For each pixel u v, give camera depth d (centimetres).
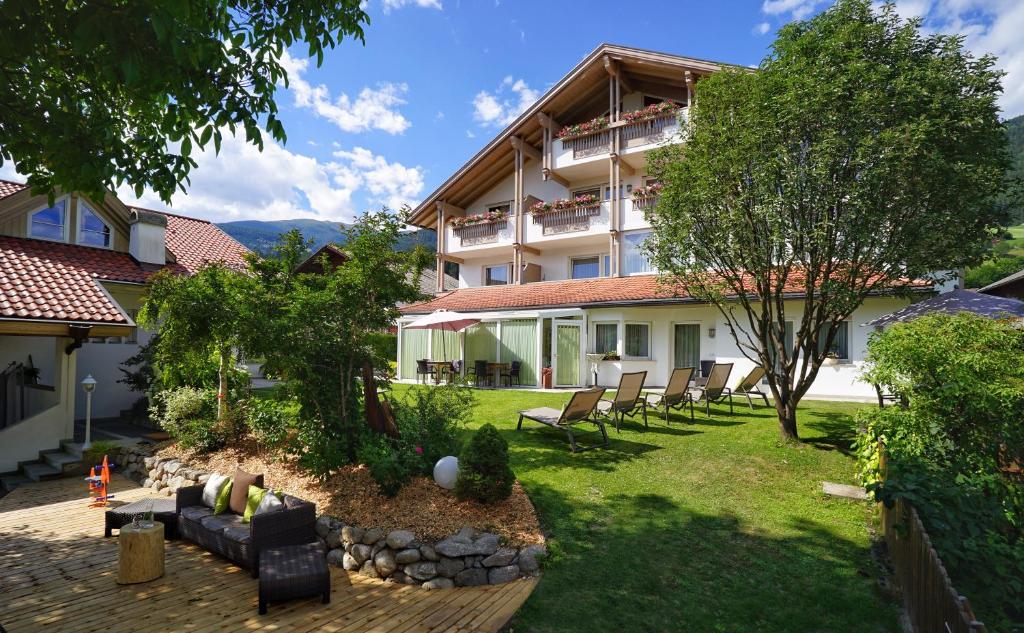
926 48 728
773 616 410
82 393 1330
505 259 2448
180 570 538
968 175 653
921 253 717
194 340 722
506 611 431
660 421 1071
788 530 564
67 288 1110
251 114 470
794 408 852
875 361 651
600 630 398
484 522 557
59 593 486
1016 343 545
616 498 655
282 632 414
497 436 602
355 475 666
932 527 383
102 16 332
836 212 731
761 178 741
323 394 720
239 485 621
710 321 1608
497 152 2342
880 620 402
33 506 784
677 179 837
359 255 703
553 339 1794
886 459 510
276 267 791
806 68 744
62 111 432
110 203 1452
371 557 525
